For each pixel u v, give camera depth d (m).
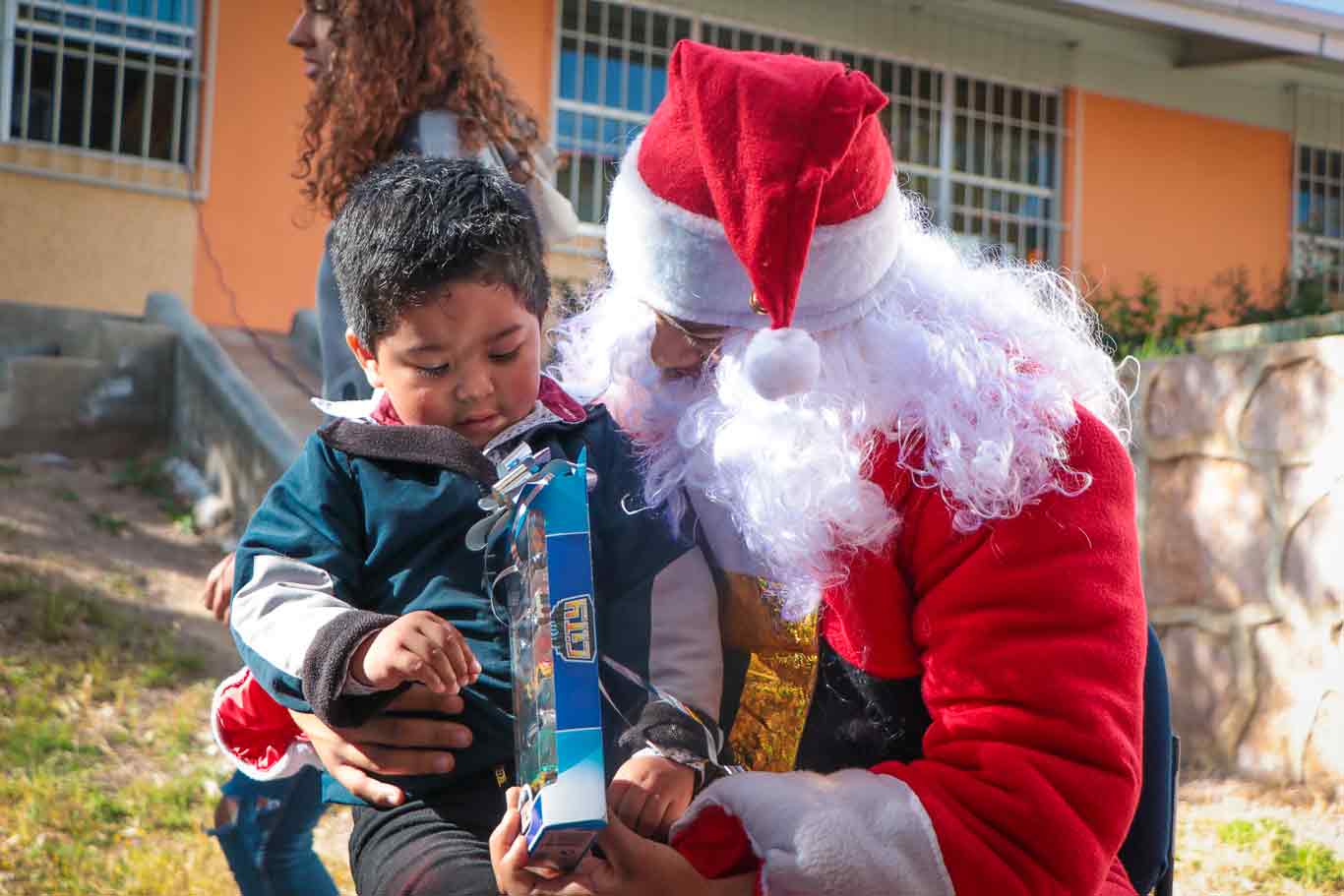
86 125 10.38
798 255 1.51
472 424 1.80
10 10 10.16
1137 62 14.00
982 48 13.33
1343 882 4.02
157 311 9.48
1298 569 4.91
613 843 1.46
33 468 8.23
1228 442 5.20
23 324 9.35
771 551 1.65
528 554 1.54
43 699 5.17
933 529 1.59
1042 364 1.71
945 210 13.21
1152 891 2.04
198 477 8.23
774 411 1.60
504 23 11.44
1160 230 14.11
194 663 5.68
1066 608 1.51
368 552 1.81
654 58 12.13
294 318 10.23
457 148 2.80
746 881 1.51
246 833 2.62
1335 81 14.62
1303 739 4.85
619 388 1.86
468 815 1.74
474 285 1.72
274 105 10.87
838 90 1.52
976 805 1.46
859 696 1.72
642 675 1.70
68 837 4.14
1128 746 1.48
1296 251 14.70
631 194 1.70
